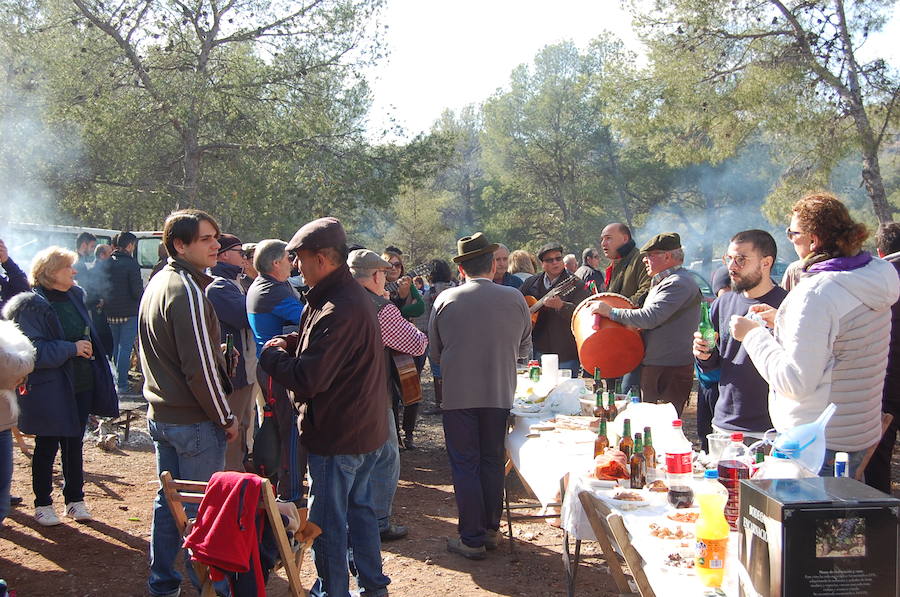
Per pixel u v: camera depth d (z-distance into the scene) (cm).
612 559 322
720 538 246
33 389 478
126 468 654
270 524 308
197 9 1775
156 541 376
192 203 1816
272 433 416
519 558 478
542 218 4062
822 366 301
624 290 665
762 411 392
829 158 1330
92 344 503
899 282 319
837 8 1326
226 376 385
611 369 542
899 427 428
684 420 873
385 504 497
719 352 431
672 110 1425
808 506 206
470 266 479
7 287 583
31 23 1689
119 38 1744
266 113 1850
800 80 1293
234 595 308
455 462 476
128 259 1002
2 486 418
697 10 1378
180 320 355
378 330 358
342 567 356
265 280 496
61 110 1675
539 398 506
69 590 411
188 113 1747
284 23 1797
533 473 411
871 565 206
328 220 354
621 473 345
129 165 1805
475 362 466
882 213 1380
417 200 3806
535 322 713
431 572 454
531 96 3966
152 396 370
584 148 3794
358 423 352
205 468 371
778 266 1891
